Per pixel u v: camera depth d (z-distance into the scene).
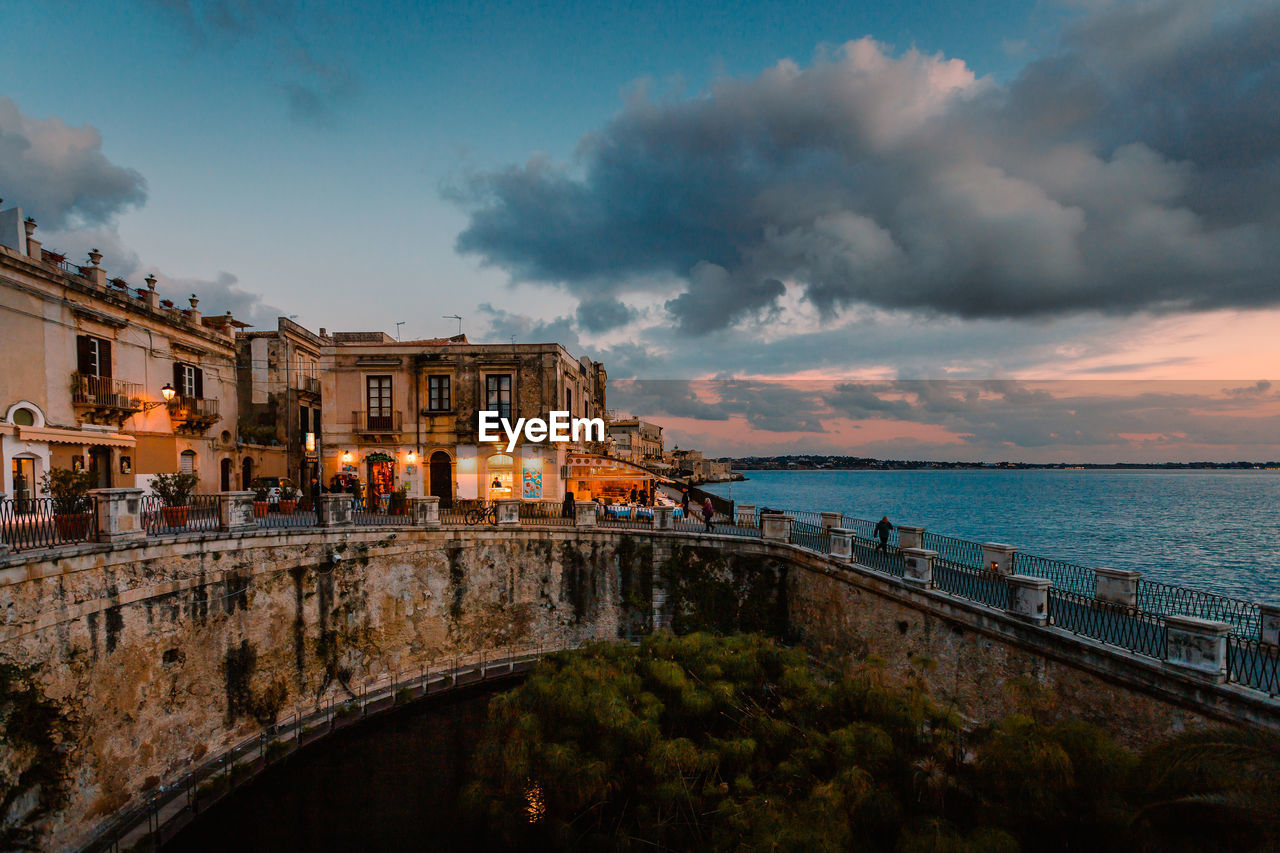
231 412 27.59
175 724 13.29
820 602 17.81
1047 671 11.18
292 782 14.12
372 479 26.11
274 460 31.02
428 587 19.30
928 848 7.79
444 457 26.34
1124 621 11.08
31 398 17.25
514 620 20.45
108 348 20.39
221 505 14.77
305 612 16.50
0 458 16.20
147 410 21.98
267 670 15.49
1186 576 34.94
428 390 26.42
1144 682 9.52
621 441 68.50
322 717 16.11
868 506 88.31
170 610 13.29
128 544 12.33
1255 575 35.19
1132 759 7.66
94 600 11.70
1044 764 7.80
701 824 10.21
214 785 13.02
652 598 20.62
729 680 12.51
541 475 26.02
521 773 11.04
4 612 10.16
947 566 14.44
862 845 8.55
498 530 20.34
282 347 32.16
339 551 17.28
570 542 20.91
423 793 14.05
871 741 9.78
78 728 11.33
